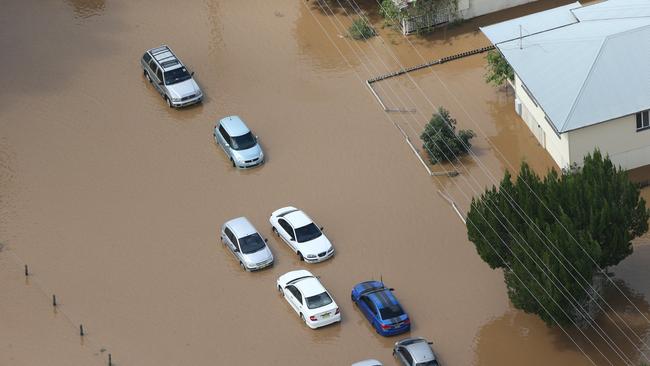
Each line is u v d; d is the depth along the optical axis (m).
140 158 111.81
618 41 105.00
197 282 96.75
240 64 124.44
